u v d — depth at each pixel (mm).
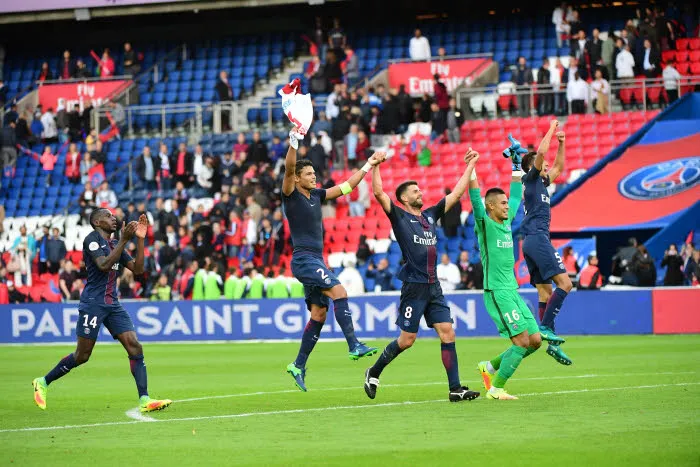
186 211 59375
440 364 32281
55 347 48844
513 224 53188
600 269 53656
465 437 16656
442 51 66562
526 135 61062
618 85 61406
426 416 19344
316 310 21969
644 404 20156
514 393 22828
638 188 52719
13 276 59406
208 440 17234
